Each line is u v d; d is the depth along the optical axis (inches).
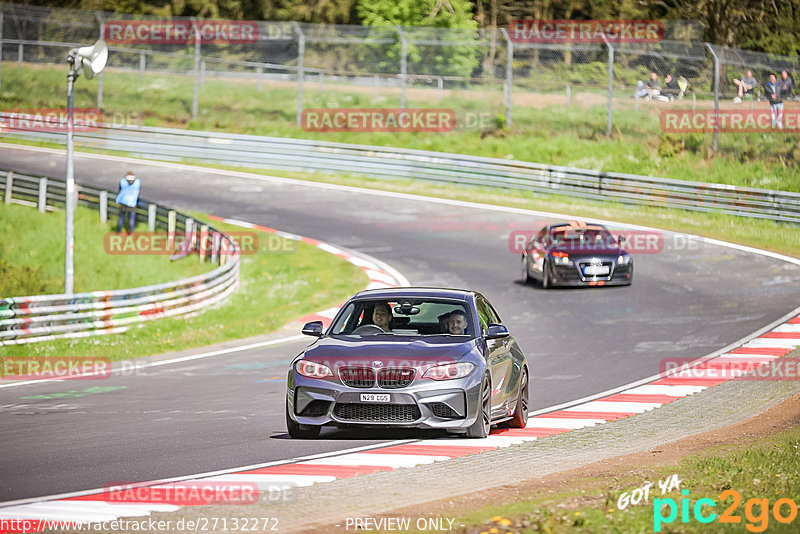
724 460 1300.4
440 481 1214.3
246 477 1253.1
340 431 1611.7
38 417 1797.5
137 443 1518.2
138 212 4894.2
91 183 5664.4
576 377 2300.7
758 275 3873.0
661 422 1756.9
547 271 3649.1
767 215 4884.4
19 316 3011.8
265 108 7258.9
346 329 1579.7
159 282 4146.2
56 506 1094.4
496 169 5693.9
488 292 3624.5
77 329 3019.2
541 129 6569.9
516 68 7524.6
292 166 6284.5
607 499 1037.2
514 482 1205.1
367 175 6077.8
